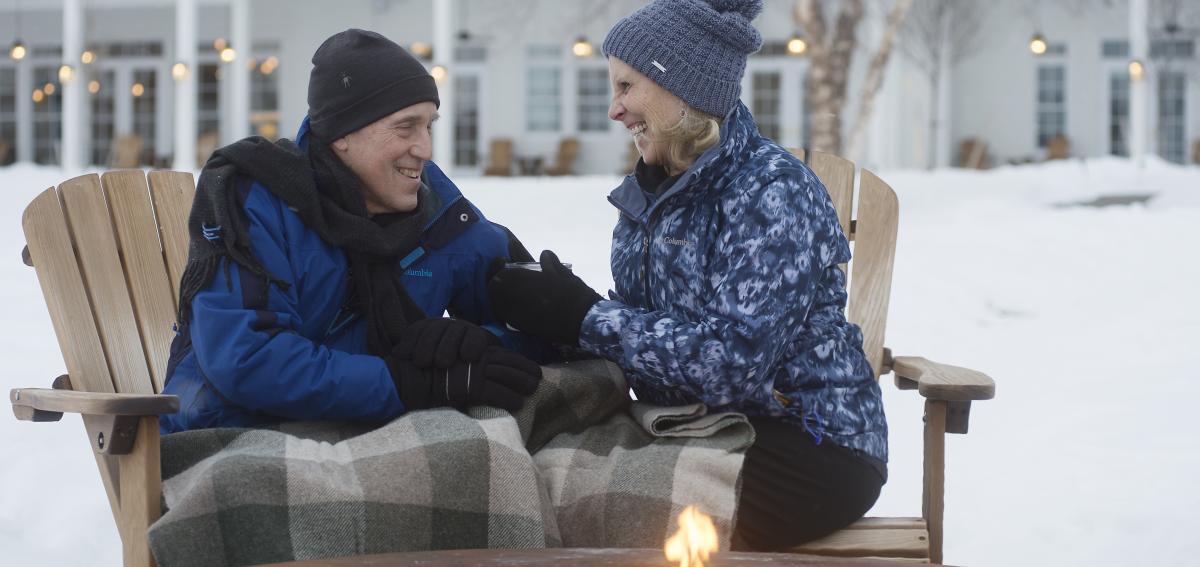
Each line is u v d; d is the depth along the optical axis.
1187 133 23.55
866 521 2.56
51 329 7.14
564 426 2.58
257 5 23.30
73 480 4.21
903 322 7.86
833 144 15.23
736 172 2.54
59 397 2.25
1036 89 23.31
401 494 2.21
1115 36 23.23
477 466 2.26
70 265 2.86
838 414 2.50
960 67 23.44
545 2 23.27
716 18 2.54
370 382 2.43
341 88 2.62
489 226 2.88
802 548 2.49
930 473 2.54
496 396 2.46
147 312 3.01
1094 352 6.80
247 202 2.53
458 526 2.24
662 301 2.60
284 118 23.27
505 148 23.08
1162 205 14.63
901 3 15.35
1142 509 3.97
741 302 2.43
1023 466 4.60
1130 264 9.38
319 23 23.27
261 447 2.28
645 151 2.63
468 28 23.44
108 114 24.11
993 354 6.89
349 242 2.61
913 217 12.82
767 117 22.97
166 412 2.21
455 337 2.49
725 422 2.43
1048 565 3.62
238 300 2.44
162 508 2.26
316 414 2.44
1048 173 16.58
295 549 2.14
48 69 24.55
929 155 22.25
